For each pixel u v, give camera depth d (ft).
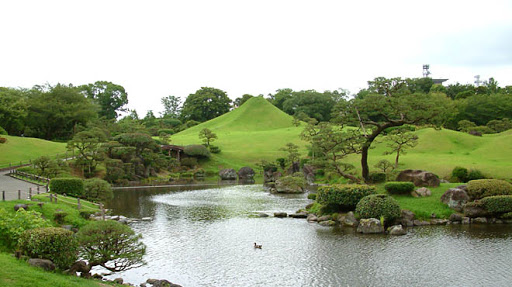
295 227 107.55
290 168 266.36
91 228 59.57
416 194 122.52
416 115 135.03
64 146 289.33
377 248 84.33
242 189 209.67
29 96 344.69
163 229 106.42
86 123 362.33
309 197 166.61
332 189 114.21
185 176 288.10
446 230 99.14
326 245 87.66
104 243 59.62
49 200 108.58
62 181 128.77
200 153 313.12
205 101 602.85
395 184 122.72
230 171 281.33
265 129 487.61
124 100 542.57
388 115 144.87
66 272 54.70
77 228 94.84
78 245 56.90
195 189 210.38
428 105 130.21
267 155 341.41
